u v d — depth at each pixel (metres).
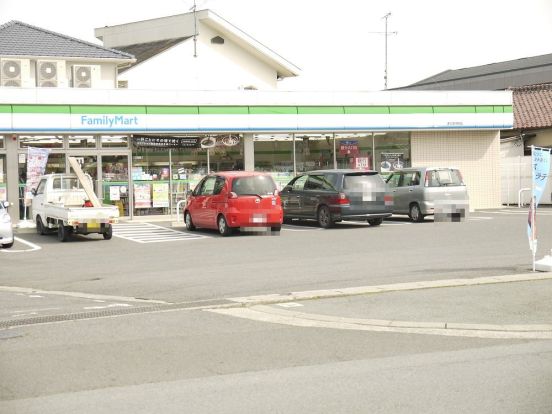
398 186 23.53
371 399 5.43
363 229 20.27
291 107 25.67
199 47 37.25
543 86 37.88
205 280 11.52
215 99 24.70
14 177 22.70
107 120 23.39
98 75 26.16
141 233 20.16
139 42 40.66
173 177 24.69
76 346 7.19
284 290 10.38
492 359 6.59
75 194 19.83
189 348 7.07
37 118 22.59
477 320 8.17
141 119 23.80
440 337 7.49
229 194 18.81
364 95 26.69
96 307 9.45
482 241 16.20
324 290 10.16
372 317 8.42
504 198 32.75
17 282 12.02
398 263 12.88
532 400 5.37
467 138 28.78
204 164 25.11
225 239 18.23
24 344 7.30
